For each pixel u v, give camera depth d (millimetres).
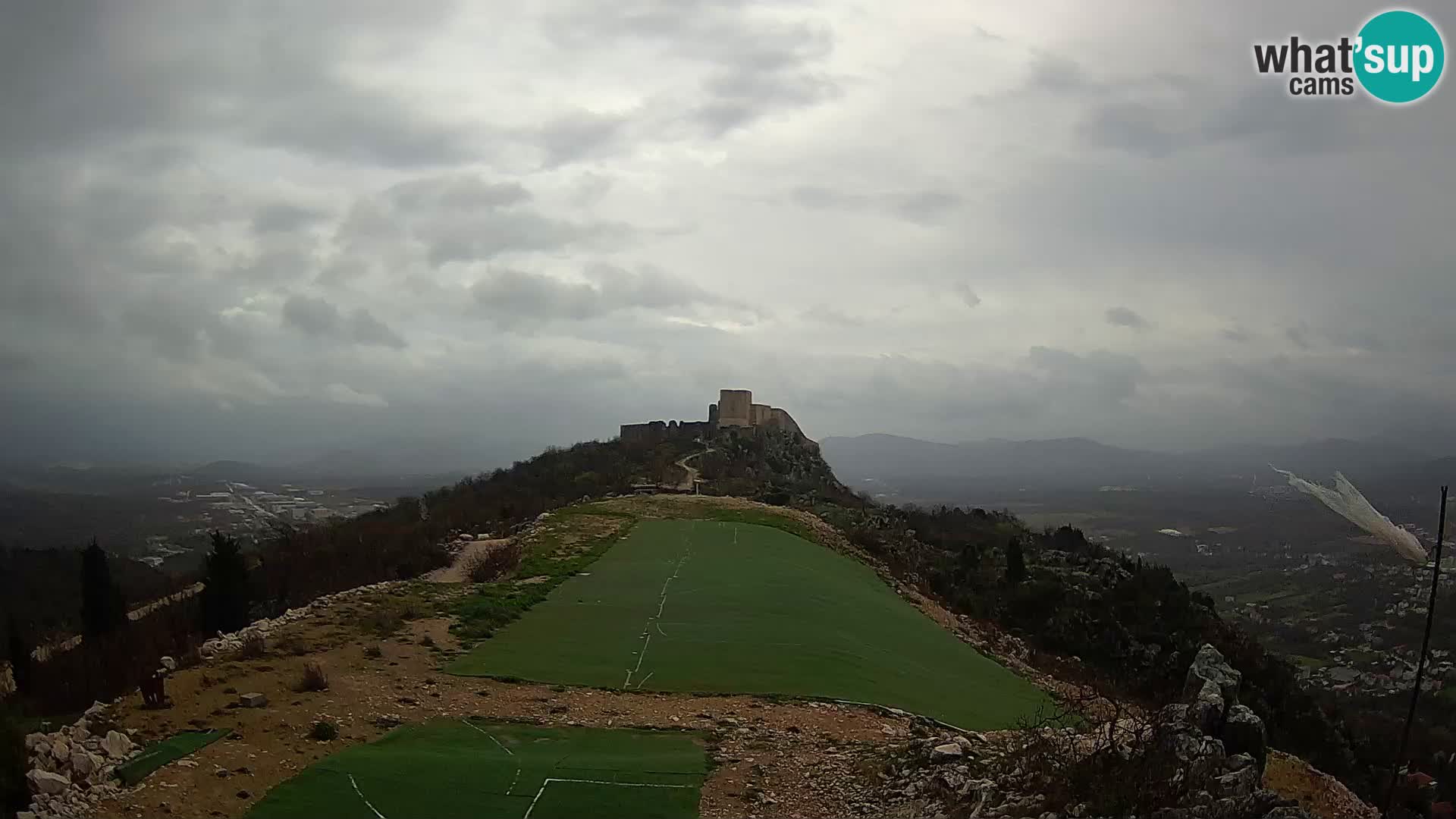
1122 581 53312
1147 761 12500
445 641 23625
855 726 18828
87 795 12438
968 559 57188
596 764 15570
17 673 21594
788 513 52969
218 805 12969
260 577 35281
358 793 13695
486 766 15180
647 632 25844
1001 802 12711
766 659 23688
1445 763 24984
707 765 15914
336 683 19109
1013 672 33312
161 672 18062
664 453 85312
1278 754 21812
